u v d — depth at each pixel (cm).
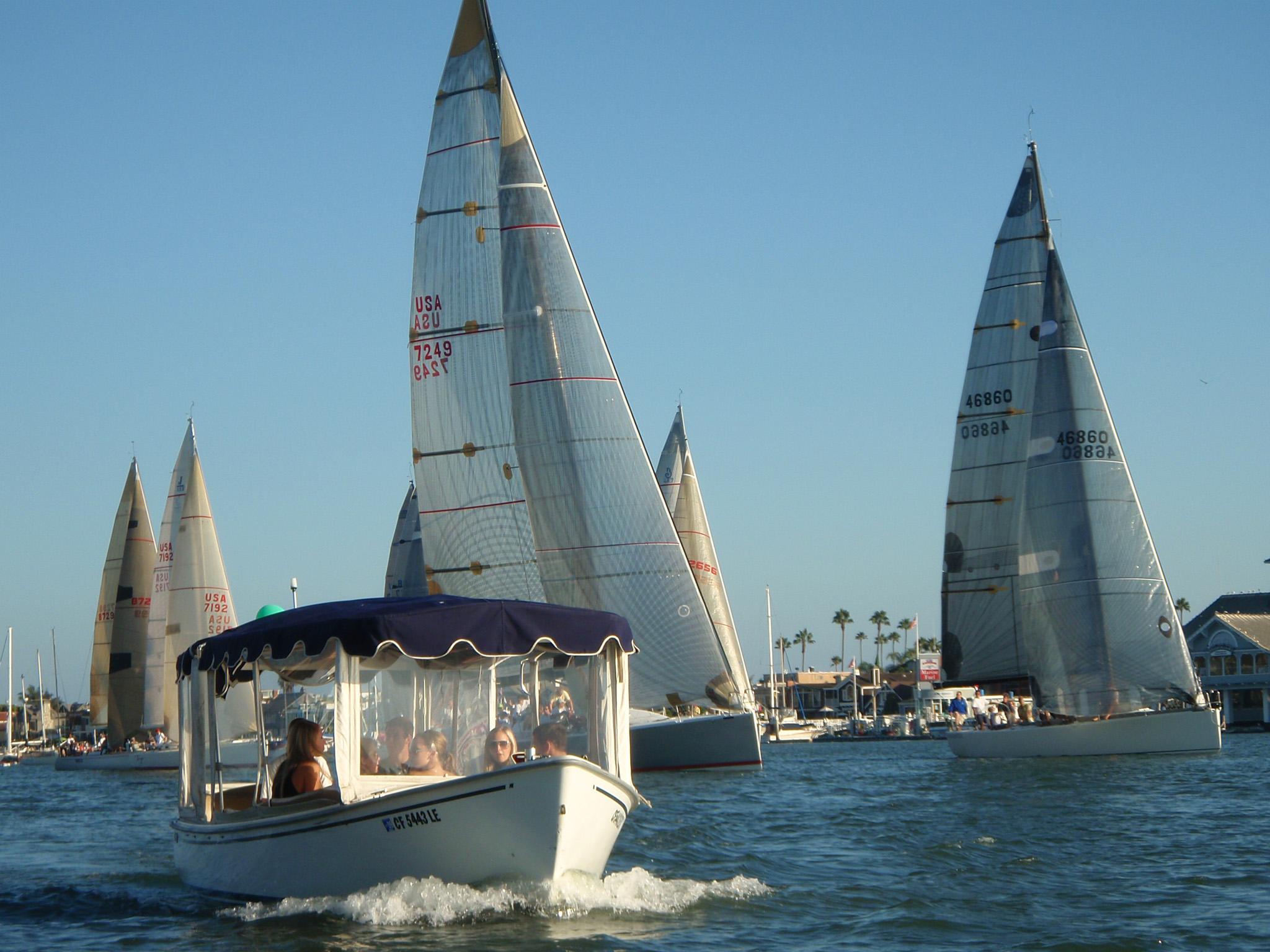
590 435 3819
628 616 3816
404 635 1508
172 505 6738
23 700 15838
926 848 2203
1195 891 1747
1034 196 5038
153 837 2748
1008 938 1465
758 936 1470
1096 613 4347
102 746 7531
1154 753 4331
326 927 1491
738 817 2792
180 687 1914
